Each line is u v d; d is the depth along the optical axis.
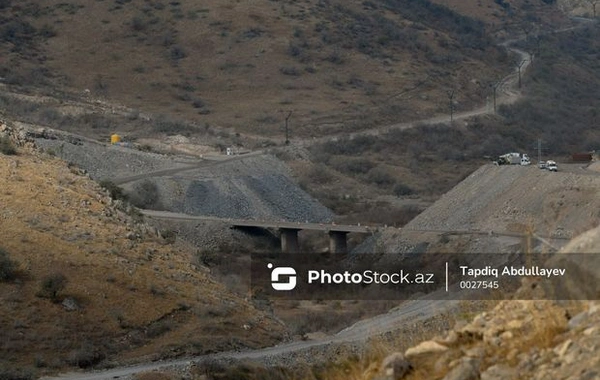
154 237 69.75
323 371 19.58
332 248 100.56
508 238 81.75
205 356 51.69
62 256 58.59
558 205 86.38
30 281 55.28
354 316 65.12
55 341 51.38
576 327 13.23
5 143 77.19
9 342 50.47
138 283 58.50
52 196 67.69
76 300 54.91
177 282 61.31
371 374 15.76
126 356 51.66
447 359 14.18
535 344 13.42
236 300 62.00
